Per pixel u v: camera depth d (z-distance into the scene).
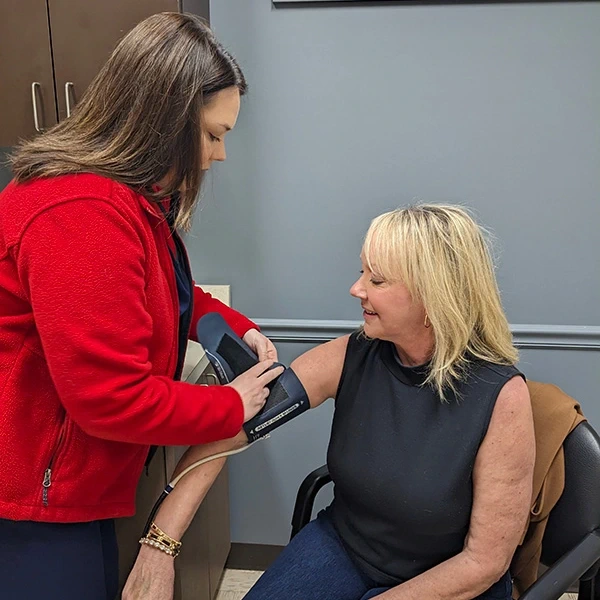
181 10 1.43
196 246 1.87
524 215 1.78
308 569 1.22
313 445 1.99
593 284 1.81
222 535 1.95
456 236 1.05
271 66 1.73
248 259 1.88
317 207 1.82
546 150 1.73
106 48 1.46
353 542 1.22
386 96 1.72
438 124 1.73
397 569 1.17
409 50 1.69
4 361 0.93
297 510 1.41
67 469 0.97
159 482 1.37
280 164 1.79
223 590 1.98
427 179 1.77
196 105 0.92
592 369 1.86
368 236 1.09
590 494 1.19
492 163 1.75
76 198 0.85
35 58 1.47
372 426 1.15
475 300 1.07
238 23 1.70
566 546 1.22
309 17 1.69
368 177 1.78
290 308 1.90
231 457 2.02
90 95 0.94
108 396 0.87
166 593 1.12
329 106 1.74
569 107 1.69
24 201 0.86
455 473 1.06
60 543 1.01
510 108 1.70
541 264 1.81
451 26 1.66
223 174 1.81
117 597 1.21
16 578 1.00
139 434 0.92
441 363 1.07
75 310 0.84
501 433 1.05
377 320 1.10
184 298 1.12
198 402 0.97
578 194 1.75
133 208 0.90
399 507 1.10
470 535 1.08
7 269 0.89
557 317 1.84
